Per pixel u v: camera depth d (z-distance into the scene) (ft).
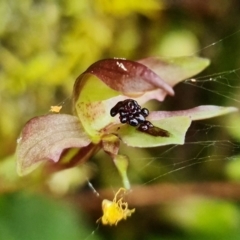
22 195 0.47
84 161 0.44
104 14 0.54
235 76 0.55
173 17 0.55
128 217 0.52
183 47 0.55
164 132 0.42
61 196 0.51
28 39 0.53
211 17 0.56
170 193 0.52
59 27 0.53
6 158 0.47
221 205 0.52
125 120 0.42
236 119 0.54
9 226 0.46
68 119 0.43
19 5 0.53
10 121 0.53
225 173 0.54
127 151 0.54
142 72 0.41
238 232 0.51
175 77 0.45
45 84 0.54
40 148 0.42
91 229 0.51
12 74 0.53
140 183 0.53
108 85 0.41
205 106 0.43
